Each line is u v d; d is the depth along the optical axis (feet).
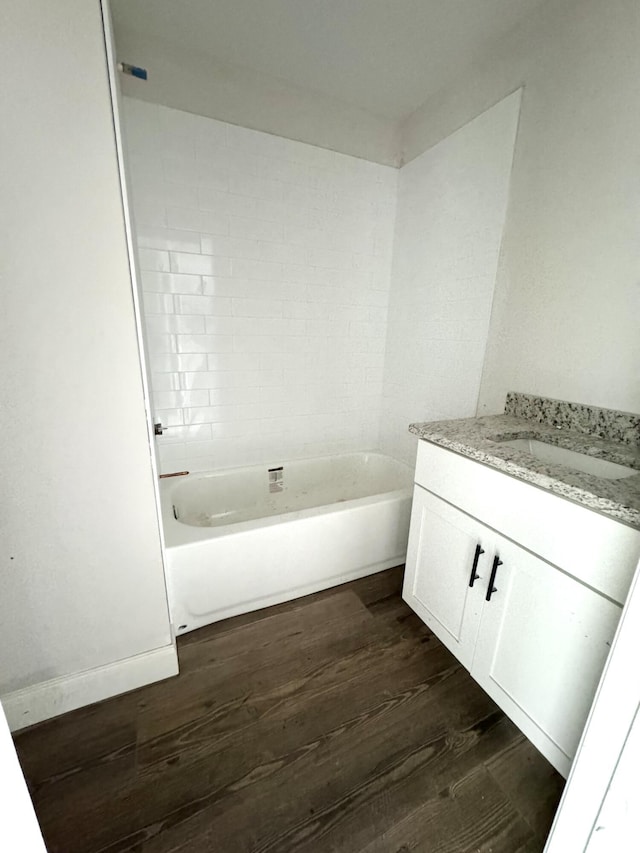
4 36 2.23
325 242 6.88
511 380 5.18
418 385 7.12
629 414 3.78
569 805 2.14
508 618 3.32
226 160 5.77
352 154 6.67
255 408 7.04
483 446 3.56
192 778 3.01
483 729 3.46
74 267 2.69
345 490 7.77
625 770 1.84
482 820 2.80
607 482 2.68
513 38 4.71
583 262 4.13
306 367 7.33
